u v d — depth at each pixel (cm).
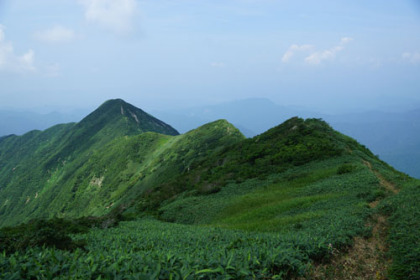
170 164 12619
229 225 2548
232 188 4056
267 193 3406
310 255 1028
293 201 2717
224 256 791
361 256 1157
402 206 1734
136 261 701
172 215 3650
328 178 3338
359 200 2261
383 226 1576
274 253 876
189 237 1575
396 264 1045
